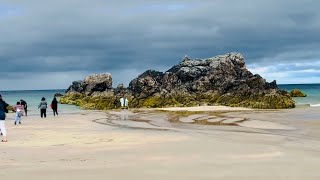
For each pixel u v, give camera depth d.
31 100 111.69
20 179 10.99
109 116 44.69
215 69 75.75
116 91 81.81
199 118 39.00
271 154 15.39
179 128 29.41
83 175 11.47
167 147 17.83
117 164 13.30
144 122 35.69
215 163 13.41
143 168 12.52
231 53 80.75
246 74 77.44
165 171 12.03
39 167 12.80
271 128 28.34
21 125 33.16
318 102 72.75
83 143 19.94
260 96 60.72
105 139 21.66
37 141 21.11
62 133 25.61
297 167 12.52
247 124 31.75
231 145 18.38
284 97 59.25
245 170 12.07
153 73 78.00
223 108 57.25
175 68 81.50
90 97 81.81
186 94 70.38
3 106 21.31
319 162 13.48
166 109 57.16
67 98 88.44
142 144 19.16
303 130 26.70
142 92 71.38
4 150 17.39
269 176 11.19
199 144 18.89
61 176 11.34
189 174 11.57
